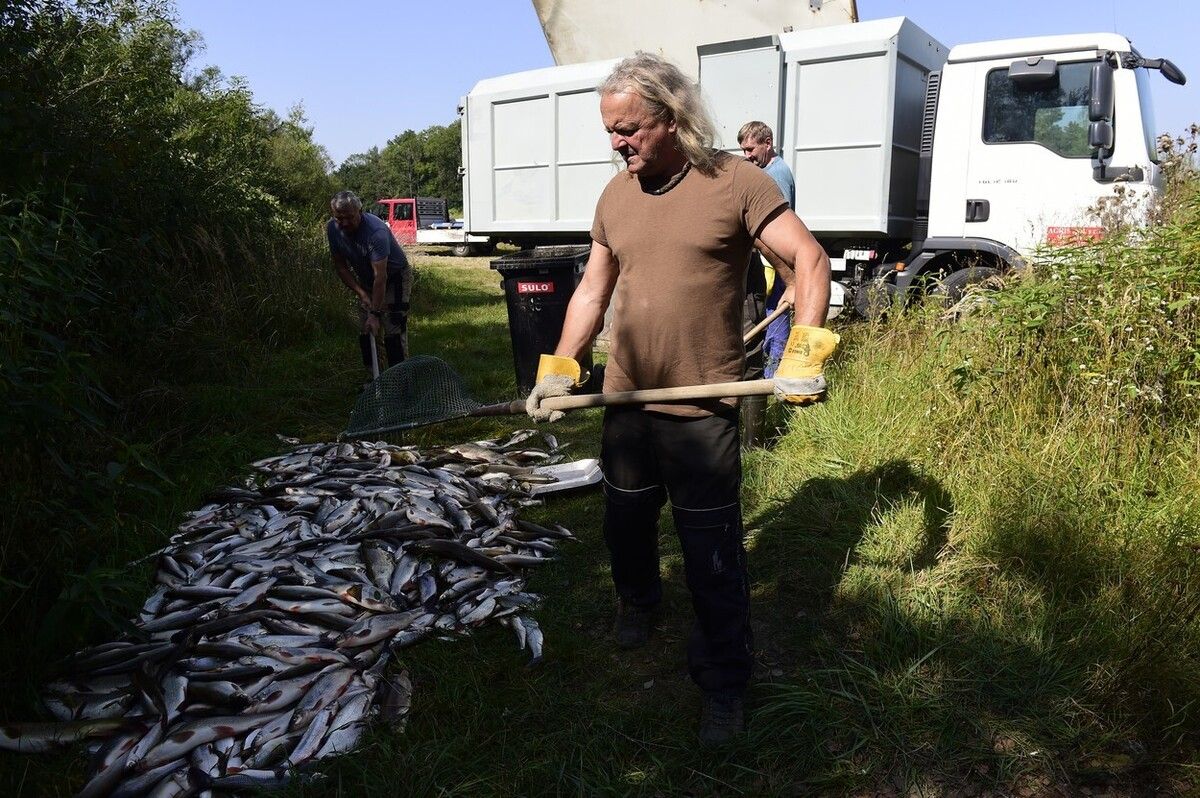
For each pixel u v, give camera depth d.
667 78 2.46
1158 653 2.68
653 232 2.59
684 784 2.48
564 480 4.75
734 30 9.84
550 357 2.94
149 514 4.19
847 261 9.09
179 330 7.04
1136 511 3.52
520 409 2.94
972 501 3.84
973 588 3.30
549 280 6.71
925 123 8.43
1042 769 2.44
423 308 12.08
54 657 2.96
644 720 2.74
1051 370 4.33
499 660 3.12
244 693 2.77
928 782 2.43
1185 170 7.43
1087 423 3.99
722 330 2.61
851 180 8.63
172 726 2.67
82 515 3.24
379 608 3.35
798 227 2.47
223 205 9.38
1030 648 2.90
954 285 8.13
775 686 2.79
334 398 7.01
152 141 7.64
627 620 3.20
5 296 3.09
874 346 5.83
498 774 2.53
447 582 3.61
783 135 8.91
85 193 6.33
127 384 5.99
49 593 3.10
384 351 7.89
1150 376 4.04
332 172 20.89
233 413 6.12
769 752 2.54
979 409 4.39
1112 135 7.44
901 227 8.85
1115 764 2.43
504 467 4.96
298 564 3.63
